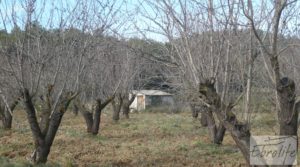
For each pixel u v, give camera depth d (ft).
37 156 38.04
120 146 56.13
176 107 130.72
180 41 27.30
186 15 27.25
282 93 24.35
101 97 72.90
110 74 77.77
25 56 38.19
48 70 41.04
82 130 73.92
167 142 59.21
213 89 26.45
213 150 51.52
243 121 28.04
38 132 37.78
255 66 29.40
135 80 96.37
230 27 26.37
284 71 32.37
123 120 97.81
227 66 27.61
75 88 41.16
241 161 45.19
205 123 78.38
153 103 145.18
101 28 42.14
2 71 39.60
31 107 37.52
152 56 27.81
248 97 27.43
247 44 26.43
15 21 37.96
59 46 40.04
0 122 85.61
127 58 75.87
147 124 85.92
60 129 75.25
